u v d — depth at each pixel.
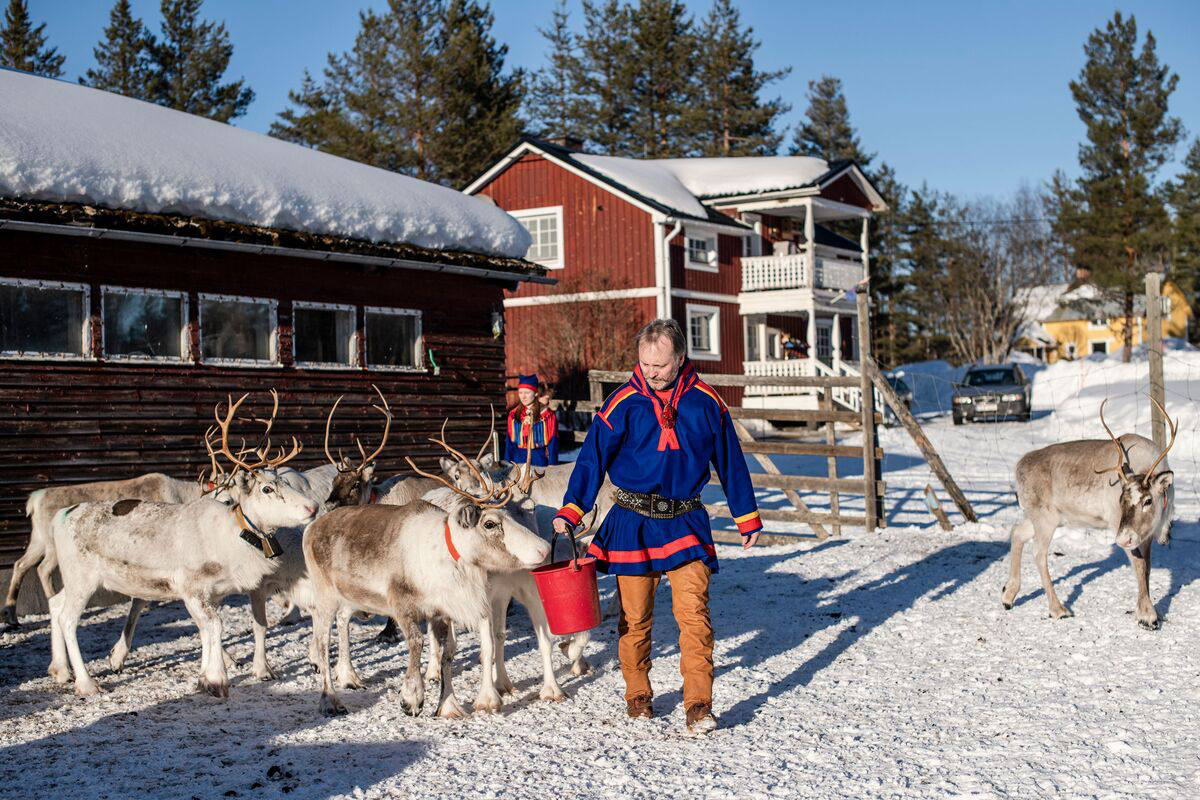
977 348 58.12
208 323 11.44
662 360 5.92
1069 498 8.42
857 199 36.94
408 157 45.22
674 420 5.97
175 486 9.69
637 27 56.00
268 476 7.04
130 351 10.77
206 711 6.63
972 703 6.31
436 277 13.92
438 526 6.27
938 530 13.46
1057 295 73.12
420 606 6.39
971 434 28.91
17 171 9.72
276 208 11.80
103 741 6.02
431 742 5.86
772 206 34.09
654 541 5.98
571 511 5.98
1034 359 60.66
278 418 11.97
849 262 36.56
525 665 7.63
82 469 10.29
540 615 6.70
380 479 13.02
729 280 34.09
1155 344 11.63
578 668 7.29
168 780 5.31
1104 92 53.09
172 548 7.17
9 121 10.15
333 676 7.46
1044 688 6.56
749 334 35.31
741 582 10.63
